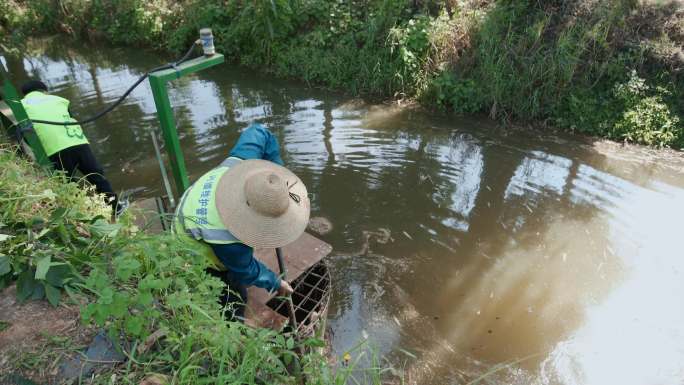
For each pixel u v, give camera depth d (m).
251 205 2.07
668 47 6.06
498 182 5.30
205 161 5.59
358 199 5.05
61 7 10.77
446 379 3.23
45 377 1.74
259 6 8.03
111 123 6.49
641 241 4.41
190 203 2.27
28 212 2.43
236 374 1.77
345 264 4.23
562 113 6.46
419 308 3.80
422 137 6.22
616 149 5.90
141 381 1.71
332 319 3.68
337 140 6.12
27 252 2.09
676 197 4.98
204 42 3.03
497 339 3.53
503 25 6.94
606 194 5.05
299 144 6.02
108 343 1.87
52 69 8.82
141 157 5.71
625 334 3.55
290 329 2.86
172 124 3.17
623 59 6.18
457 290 3.97
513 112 6.62
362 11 7.90
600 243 4.41
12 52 9.73
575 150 5.88
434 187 5.23
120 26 9.99
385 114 6.82
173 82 7.95
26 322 1.93
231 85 7.82
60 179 3.11
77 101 7.20
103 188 3.90
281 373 2.01
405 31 7.10
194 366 1.67
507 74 6.66
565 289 3.96
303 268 3.24
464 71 6.91
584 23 6.57
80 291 1.87
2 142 3.64
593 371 3.29
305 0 8.12
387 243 4.47
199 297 2.00
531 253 4.34
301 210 2.25
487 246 4.43
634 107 6.06
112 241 2.18
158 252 2.07
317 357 2.05
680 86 6.00
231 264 2.24
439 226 4.67
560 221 4.70
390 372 3.24
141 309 1.93
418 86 7.11
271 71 8.23
